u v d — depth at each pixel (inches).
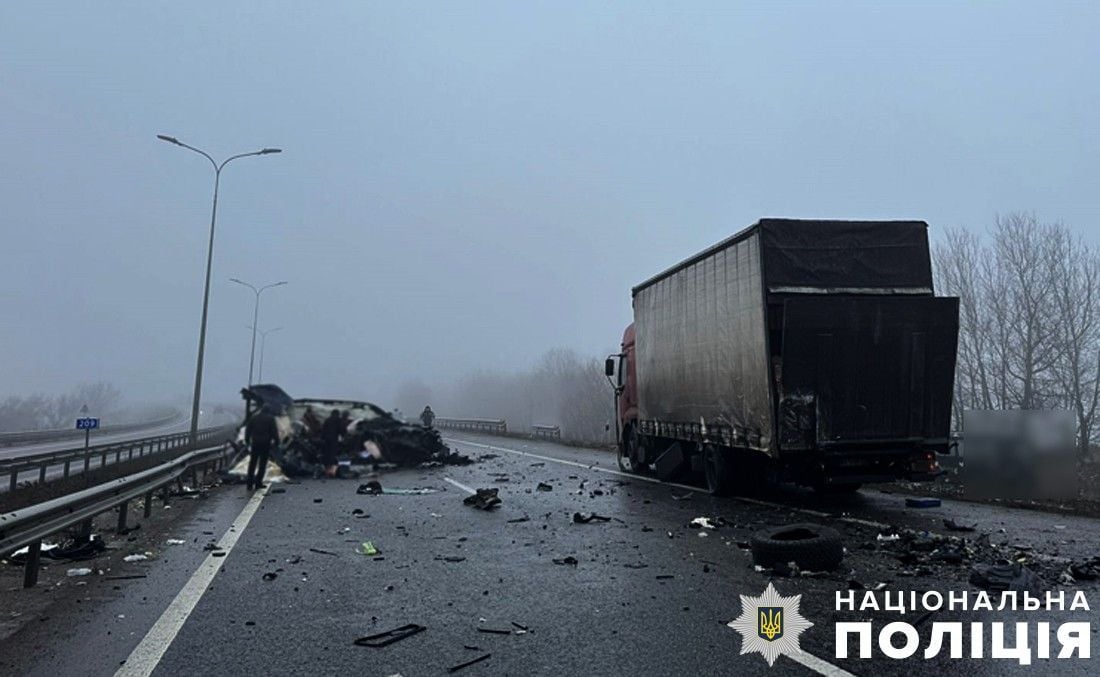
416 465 855.1
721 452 537.0
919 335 454.3
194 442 1165.1
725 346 514.9
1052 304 1147.9
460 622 226.4
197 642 207.2
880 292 472.1
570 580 281.4
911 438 455.2
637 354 727.1
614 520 434.0
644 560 318.0
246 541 371.2
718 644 204.1
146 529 414.9
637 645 203.8
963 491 556.4
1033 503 482.9
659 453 692.1
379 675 181.5
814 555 289.4
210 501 551.8
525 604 247.1
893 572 287.4
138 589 270.7
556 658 193.6
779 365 451.2
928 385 457.4
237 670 184.9
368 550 341.7
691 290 581.3
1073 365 1122.7
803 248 466.0
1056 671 182.5
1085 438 1096.2
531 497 554.9
